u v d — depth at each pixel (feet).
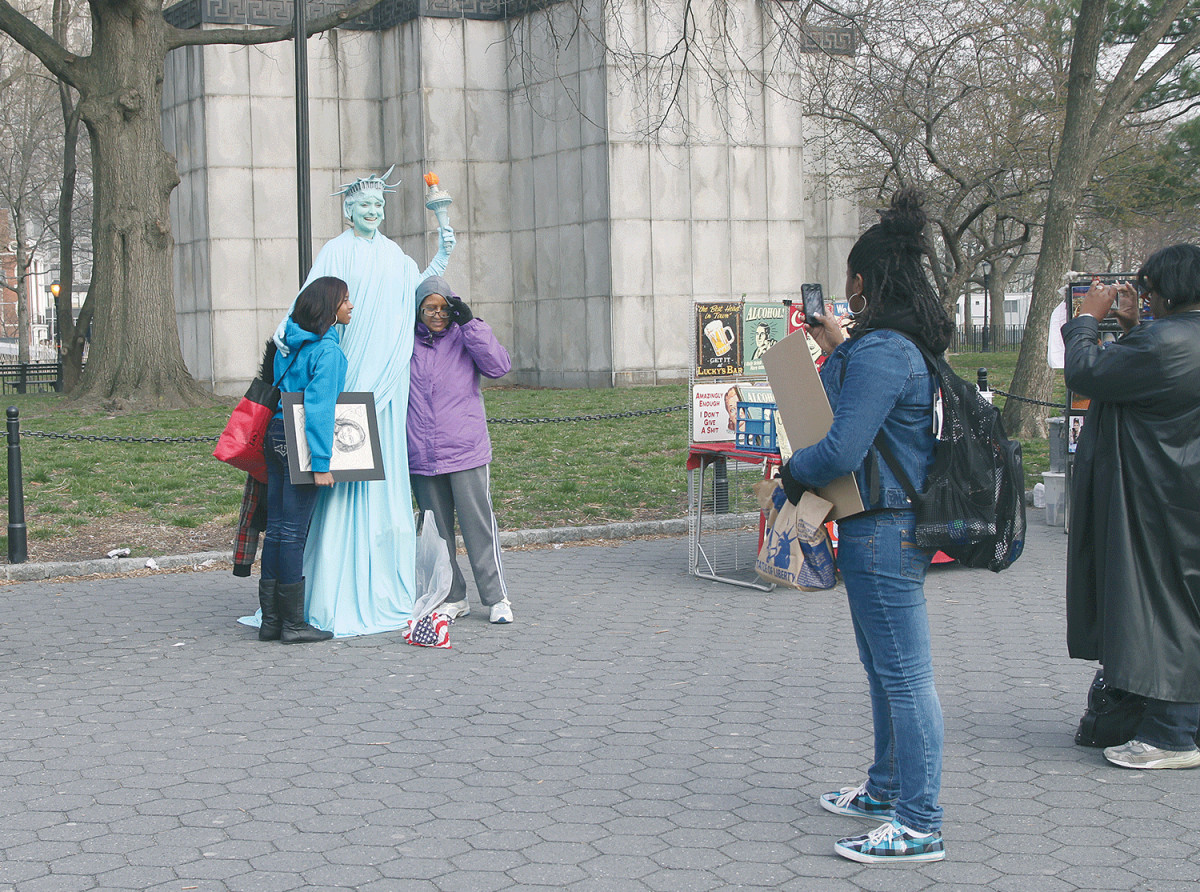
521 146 91.76
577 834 13.11
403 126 92.43
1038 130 74.28
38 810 13.93
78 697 18.61
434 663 20.54
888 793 13.29
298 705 18.15
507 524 33.63
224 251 89.04
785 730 16.65
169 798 14.30
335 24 65.98
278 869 12.26
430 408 22.88
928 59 66.85
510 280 93.76
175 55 91.40
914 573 12.02
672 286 86.99
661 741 16.25
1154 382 14.11
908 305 12.13
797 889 11.68
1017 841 12.78
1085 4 45.29
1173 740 14.98
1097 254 147.64
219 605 25.30
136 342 68.23
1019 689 18.45
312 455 21.25
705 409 27.48
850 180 94.89
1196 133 90.99
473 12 90.99
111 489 39.04
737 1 86.07
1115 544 14.49
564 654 20.98
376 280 22.88
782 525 12.67
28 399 83.61
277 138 90.17
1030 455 43.96
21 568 27.99
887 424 12.04
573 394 78.59
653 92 84.12
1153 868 12.05
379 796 14.33
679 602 25.12
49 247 209.26
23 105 142.61
